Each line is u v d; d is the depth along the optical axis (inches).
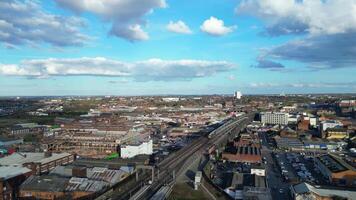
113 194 4443.9
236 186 4847.4
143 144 7490.2
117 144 7691.9
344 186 5054.1
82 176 4840.1
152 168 5393.7
